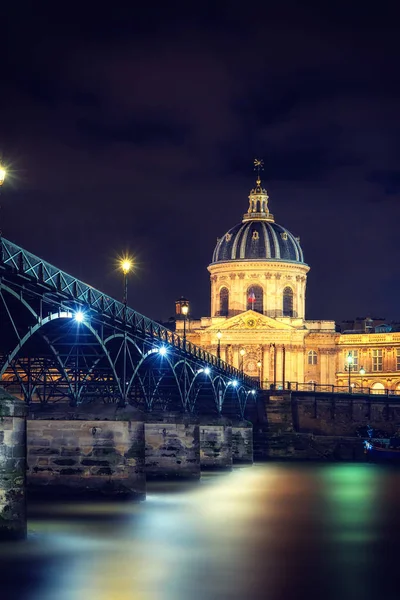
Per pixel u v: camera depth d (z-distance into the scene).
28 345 48.56
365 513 55.12
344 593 34.16
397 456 106.56
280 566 38.44
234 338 164.62
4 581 34.59
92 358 55.44
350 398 119.69
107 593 33.34
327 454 111.81
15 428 37.22
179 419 65.00
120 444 50.31
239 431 91.50
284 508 56.69
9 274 37.88
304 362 166.38
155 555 39.66
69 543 41.16
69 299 43.19
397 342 164.38
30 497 50.44
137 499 50.38
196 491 62.72
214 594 33.56
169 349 61.12
